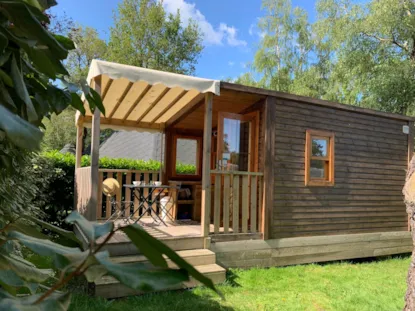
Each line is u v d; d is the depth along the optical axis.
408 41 10.94
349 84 12.43
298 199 5.39
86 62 20.06
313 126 5.57
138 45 19.42
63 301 0.53
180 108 6.05
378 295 4.05
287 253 5.21
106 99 5.17
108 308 3.17
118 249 4.01
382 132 6.39
